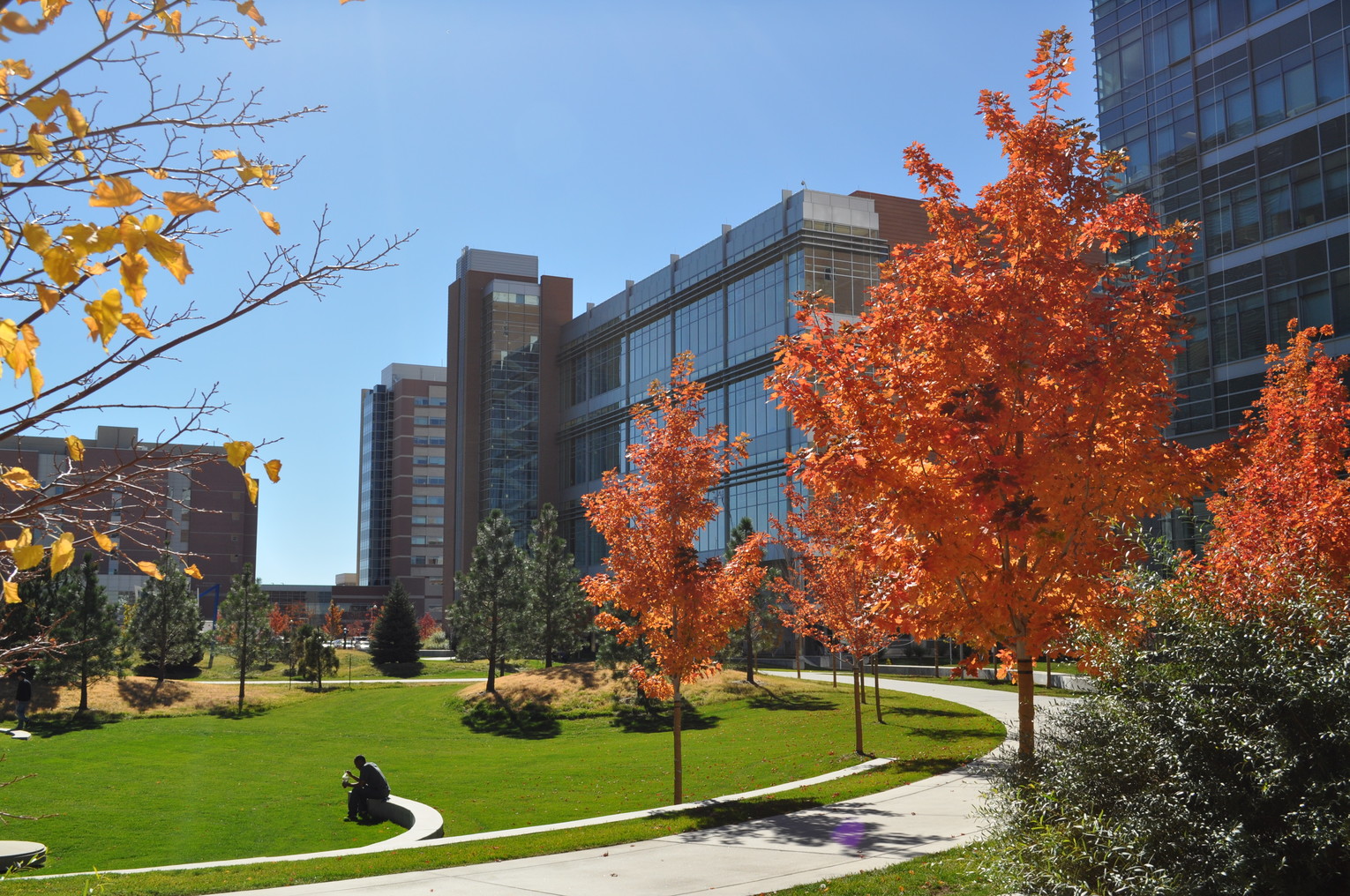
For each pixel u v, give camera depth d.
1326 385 13.98
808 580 27.48
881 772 18.78
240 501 101.75
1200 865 6.71
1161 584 8.74
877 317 11.94
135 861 15.34
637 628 18.67
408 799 21.38
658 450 18.36
